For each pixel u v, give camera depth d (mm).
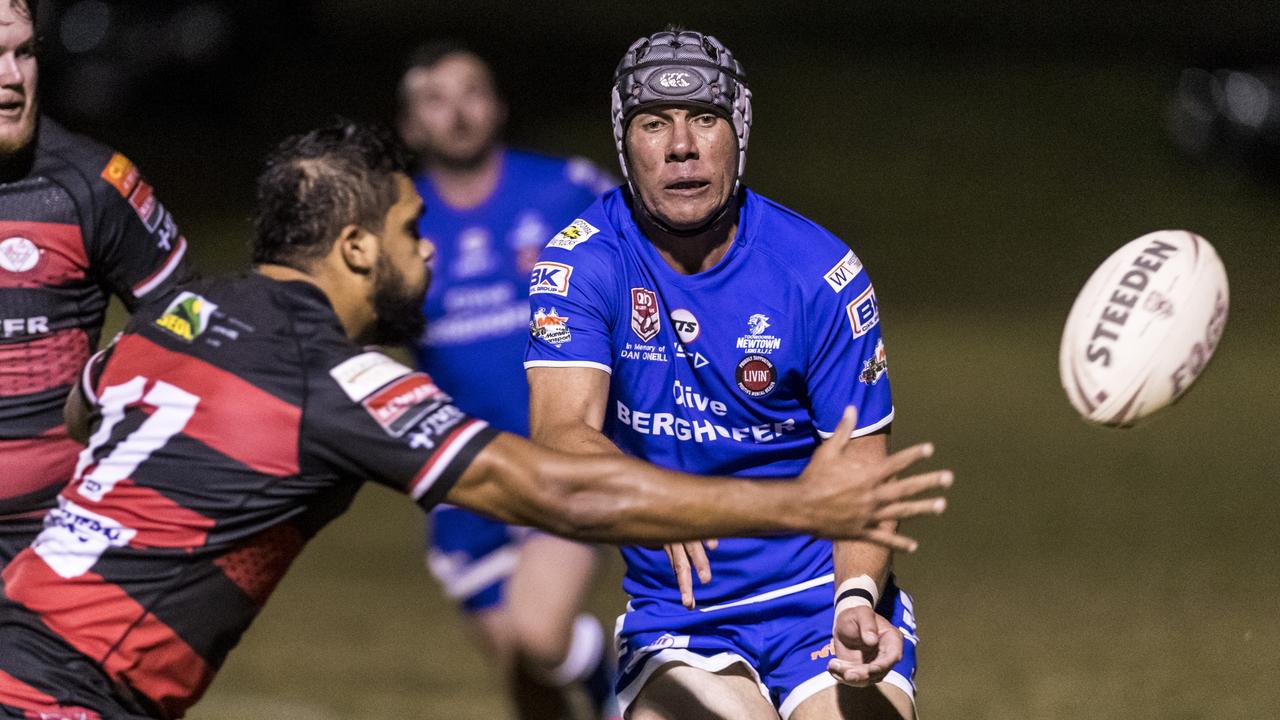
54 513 11430
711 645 13570
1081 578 28422
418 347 21500
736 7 93312
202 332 11344
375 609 27297
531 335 13281
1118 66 78875
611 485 10711
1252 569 28875
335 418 10945
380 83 74750
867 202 63625
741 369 13172
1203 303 12961
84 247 14469
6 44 13719
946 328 50438
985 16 90875
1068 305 53406
